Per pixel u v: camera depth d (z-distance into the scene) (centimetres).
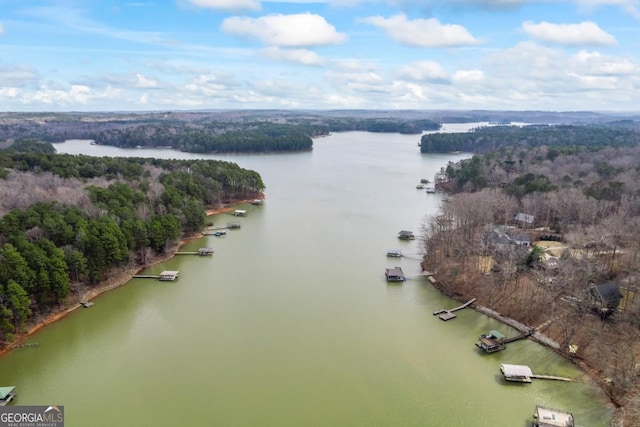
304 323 9262
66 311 9612
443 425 6481
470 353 8250
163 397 7000
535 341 8581
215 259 12850
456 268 11369
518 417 6650
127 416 6588
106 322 9262
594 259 10538
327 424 6456
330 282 11275
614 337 8056
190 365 7831
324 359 8025
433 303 10206
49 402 6888
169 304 10062
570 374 7575
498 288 10231
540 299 9550
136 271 11844
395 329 9056
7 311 8088
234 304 10075
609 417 6544
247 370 7694
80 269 9969
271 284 11144
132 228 11788
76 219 11075
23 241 9369
